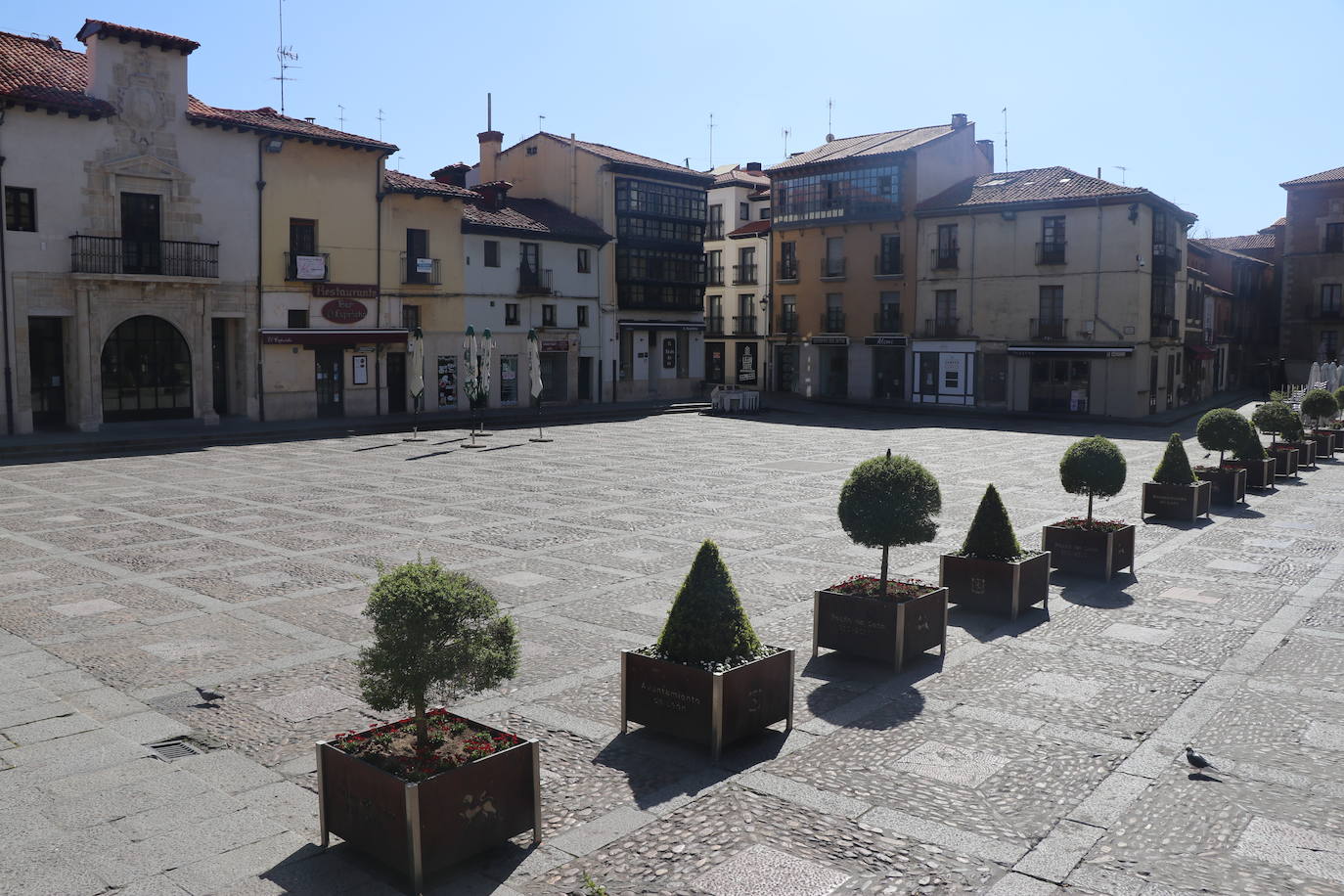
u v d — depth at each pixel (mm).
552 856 5977
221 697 8625
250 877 5648
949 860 5938
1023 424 40469
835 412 46156
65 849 5891
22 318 29375
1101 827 6375
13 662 9508
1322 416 28750
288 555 14359
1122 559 13617
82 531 16062
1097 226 43438
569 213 48281
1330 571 13805
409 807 5480
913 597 9859
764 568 13727
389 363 39531
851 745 7695
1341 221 56969
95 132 30562
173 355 33562
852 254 51344
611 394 48250
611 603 11797
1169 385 47562
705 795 6809
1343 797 6828
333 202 36781
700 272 52594
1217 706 8562
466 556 14375
